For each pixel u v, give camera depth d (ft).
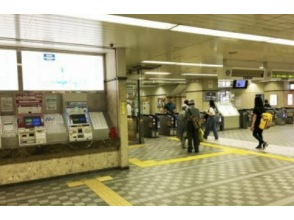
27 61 17.74
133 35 16.03
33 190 15.40
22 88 17.62
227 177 16.90
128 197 13.80
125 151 19.72
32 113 17.61
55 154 17.44
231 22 14.05
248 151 25.18
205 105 51.24
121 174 18.37
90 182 16.66
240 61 28.04
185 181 16.31
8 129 16.55
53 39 16.37
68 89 19.35
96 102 20.83
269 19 13.64
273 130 40.83
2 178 15.90
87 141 18.38
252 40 18.69
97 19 12.76
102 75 20.90
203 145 29.19
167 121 38.40
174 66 31.42
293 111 51.42
